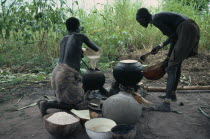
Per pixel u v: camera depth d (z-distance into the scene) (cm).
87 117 327
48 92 478
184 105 416
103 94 434
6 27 686
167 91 390
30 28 681
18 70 609
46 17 650
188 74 590
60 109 383
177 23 377
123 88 401
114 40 685
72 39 357
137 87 423
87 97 407
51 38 705
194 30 371
